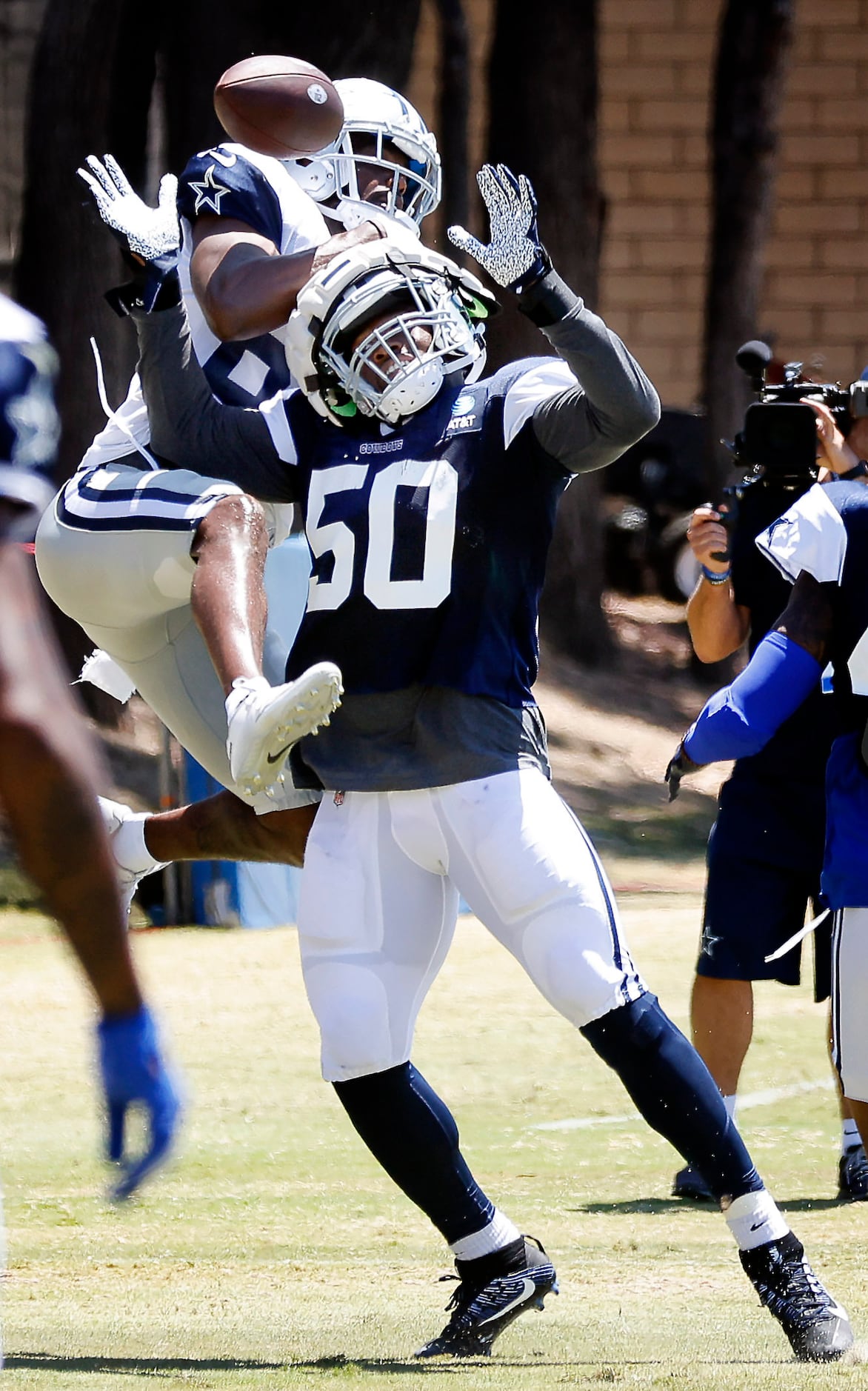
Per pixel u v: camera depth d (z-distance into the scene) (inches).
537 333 2854.3
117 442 663.8
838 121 4279.0
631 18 4210.1
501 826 574.2
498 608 582.6
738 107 3329.2
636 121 4229.8
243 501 620.7
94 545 641.6
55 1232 798.5
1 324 369.7
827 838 605.3
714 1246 768.9
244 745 538.3
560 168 3021.7
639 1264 737.0
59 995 1398.9
